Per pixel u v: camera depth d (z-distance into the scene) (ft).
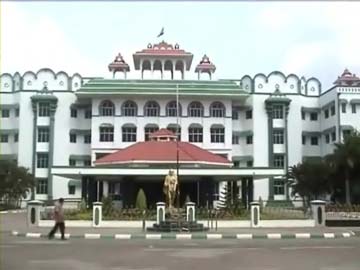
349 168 166.09
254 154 216.54
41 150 214.07
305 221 104.63
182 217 97.40
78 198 202.39
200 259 50.67
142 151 162.81
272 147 217.15
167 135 176.04
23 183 185.47
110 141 208.23
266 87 222.07
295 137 219.82
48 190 210.38
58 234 82.89
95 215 102.89
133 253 56.18
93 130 208.03
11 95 221.66
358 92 206.08
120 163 159.63
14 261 49.06
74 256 53.36
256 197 209.97
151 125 208.13
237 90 211.61
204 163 160.66
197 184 175.22
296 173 185.78
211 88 210.59
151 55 223.71
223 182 185.06
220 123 211.41
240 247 63.57
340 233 84.64
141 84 209.26
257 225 102.17
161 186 177.99
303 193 184.24
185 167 153.89
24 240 74.64
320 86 229.04
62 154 215.31
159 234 81.46
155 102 209.97
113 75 227.20
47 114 216.33
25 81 219.20
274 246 65.00
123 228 97.81
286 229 95.20
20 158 213.66
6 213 164.45
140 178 166.91
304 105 224.94
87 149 217.36
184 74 225.97
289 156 217.97
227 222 103.86
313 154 223.30
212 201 164.55
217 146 209.97
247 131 219.00
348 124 204.54
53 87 219.61
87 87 208.03
